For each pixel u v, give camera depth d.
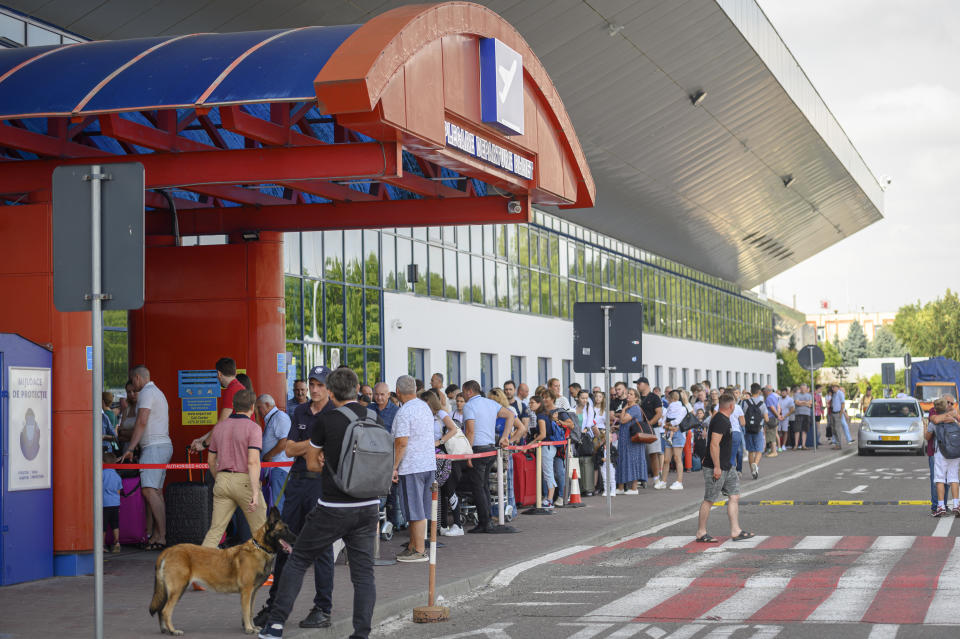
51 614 9.59
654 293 53.09
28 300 12.23
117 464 13.63
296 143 12.97
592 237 44.88
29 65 12.41
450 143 13.23
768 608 9.70
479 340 33.91
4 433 11.34
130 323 16.98
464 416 15.83
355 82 11.12
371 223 16.53
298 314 24.50
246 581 8.61
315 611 8.95
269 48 12.12
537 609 9.98
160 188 12.91
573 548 14.06
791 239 63.00
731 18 30.11
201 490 13.72
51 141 12.96
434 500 9.75
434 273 31.27
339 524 8.27
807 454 36.09
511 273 36.78
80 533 12.01
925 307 140.50
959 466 17.23
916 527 15.81
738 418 24.44
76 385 12.15
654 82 31.62
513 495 17.56
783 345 97.12
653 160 38.12
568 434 19.58
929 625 8.77
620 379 46.97
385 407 15.70
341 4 21.06
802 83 41.12
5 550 11.28
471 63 13.94
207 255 16.84
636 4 26.42
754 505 19.83
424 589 10.66
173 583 8.59
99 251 7.20
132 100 11.51
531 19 24.91
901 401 37.81
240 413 10.60
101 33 19.11
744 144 41.28
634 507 19.09
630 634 8.70
